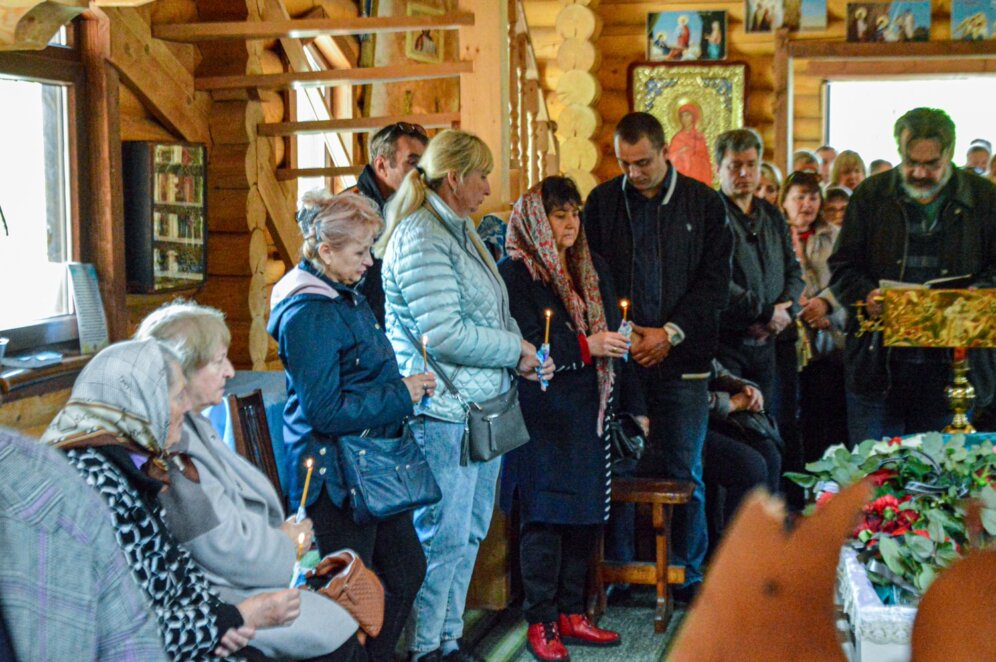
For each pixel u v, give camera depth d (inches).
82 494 63.0
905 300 153.9
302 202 123.2
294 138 240.1
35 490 60.9
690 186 178.7
